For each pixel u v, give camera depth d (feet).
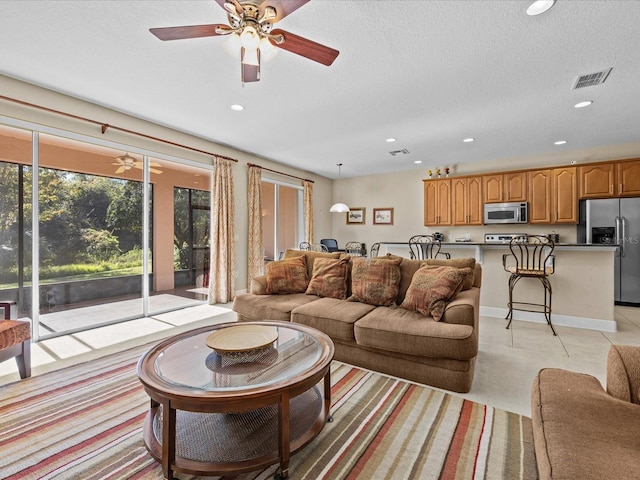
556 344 9.87
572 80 9.47
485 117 12.50
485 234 19.65
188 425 5.28
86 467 4.69
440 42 7.64
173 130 14.11
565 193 16.71
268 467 4.59
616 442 3.07
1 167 10.09
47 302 10.98
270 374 4.98
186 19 6.93
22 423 5.74
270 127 13.83
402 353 7.38
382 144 16.33
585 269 11.65
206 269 17.04
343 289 10.28
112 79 9.53
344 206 20.22
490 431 5.49
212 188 16.11
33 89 9.87
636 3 6.26
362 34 7.35
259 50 6.30
